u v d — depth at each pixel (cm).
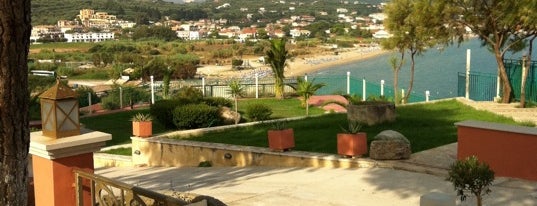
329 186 997
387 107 1636
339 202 886
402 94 2775
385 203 868
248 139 1572
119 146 1872
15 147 408
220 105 2298
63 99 583
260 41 14275
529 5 1825
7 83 398
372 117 1622
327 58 11675
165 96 3167
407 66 8294
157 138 1587
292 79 3822
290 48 13612
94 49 12331
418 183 970
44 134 597
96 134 604
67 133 589
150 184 1190
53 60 10412
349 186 987
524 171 936
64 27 19000
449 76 6369
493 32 2047
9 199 406
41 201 600
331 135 1504
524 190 879
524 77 1950
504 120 1656
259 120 2238
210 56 11806
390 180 1007
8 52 394
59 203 578
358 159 1152
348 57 11831
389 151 1122
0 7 386
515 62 2120
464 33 2123
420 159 1120
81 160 593
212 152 1414
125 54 10362
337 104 2714
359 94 3069
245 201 913
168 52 12281
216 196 959
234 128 1822
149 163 1573
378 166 1112
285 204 887
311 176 1098
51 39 16525
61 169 578
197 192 1011
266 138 1566
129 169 1522
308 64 10706
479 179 681
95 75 8594
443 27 2105
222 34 19462
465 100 2172
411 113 1919
